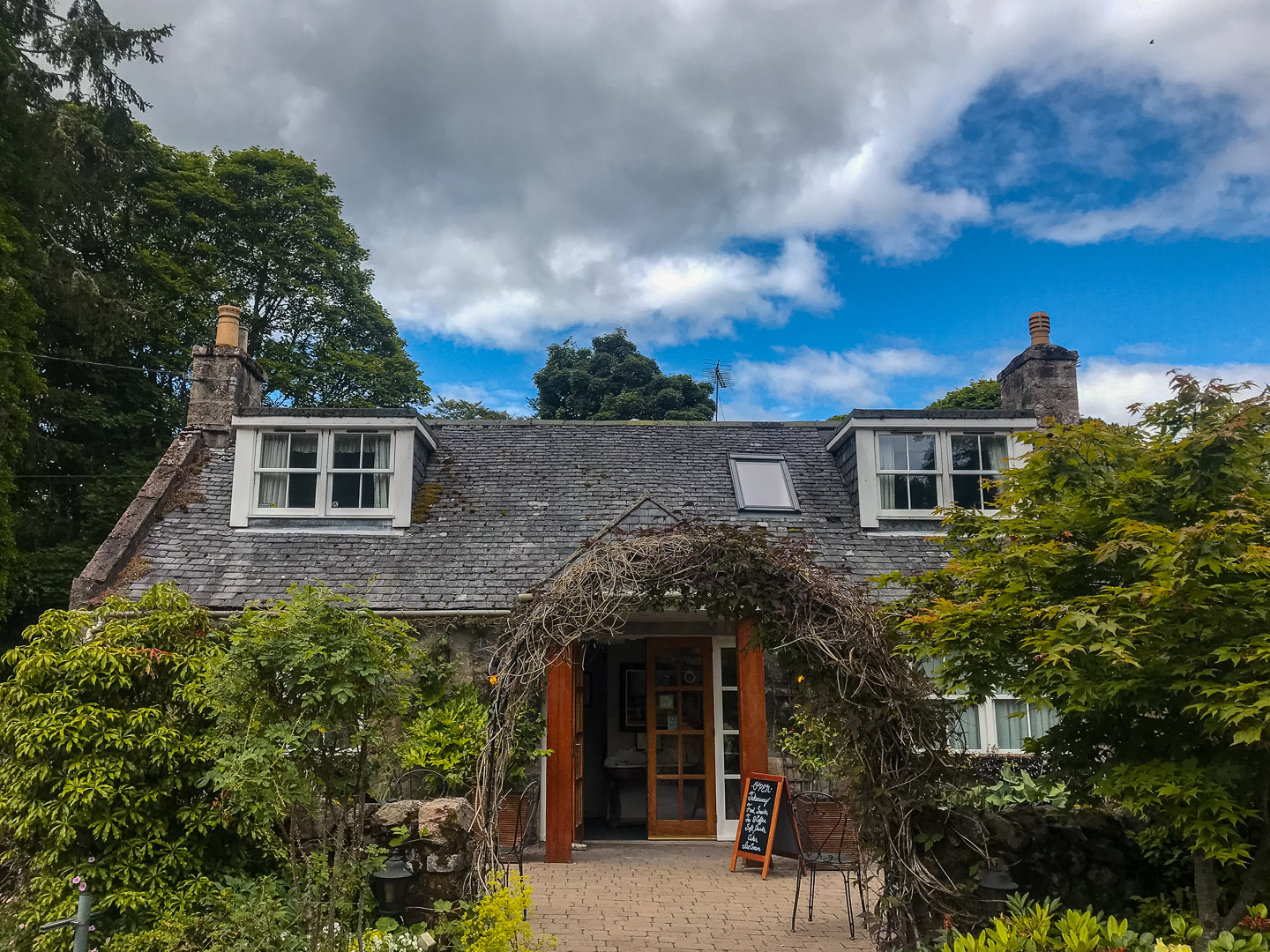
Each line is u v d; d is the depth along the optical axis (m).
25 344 13.58
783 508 11.16
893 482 11.20
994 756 8.49
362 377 23.22
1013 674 4.94
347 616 4.26
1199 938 4.23
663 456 12.34
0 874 5.72
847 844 8.72
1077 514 4.79
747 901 6.89
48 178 14.37
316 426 10.88
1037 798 5.51
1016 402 12.38
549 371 29.30
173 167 20.36
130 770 5.08
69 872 4.89
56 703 5.10
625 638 10.22
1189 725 4.50
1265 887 4.37
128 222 18.17
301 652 3.97
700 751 9.86
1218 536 3.73
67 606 15.69
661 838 9.59
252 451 10.77
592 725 11.51
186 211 20.34
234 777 3.91
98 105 16.23
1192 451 4.61
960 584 5.51
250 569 9.73
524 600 6.15
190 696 5.16
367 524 10.62
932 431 11.34
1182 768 4.18
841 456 12.11
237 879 5.24
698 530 5.50
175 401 18.84
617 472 11.84
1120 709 4.70
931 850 5.01
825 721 5.43
